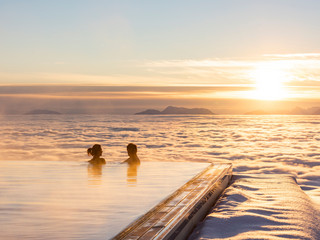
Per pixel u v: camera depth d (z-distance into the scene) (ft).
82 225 7.91
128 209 9.45
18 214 8.88
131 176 16.30
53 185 13.61
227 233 9.66
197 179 15.26
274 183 17.65
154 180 14.80
